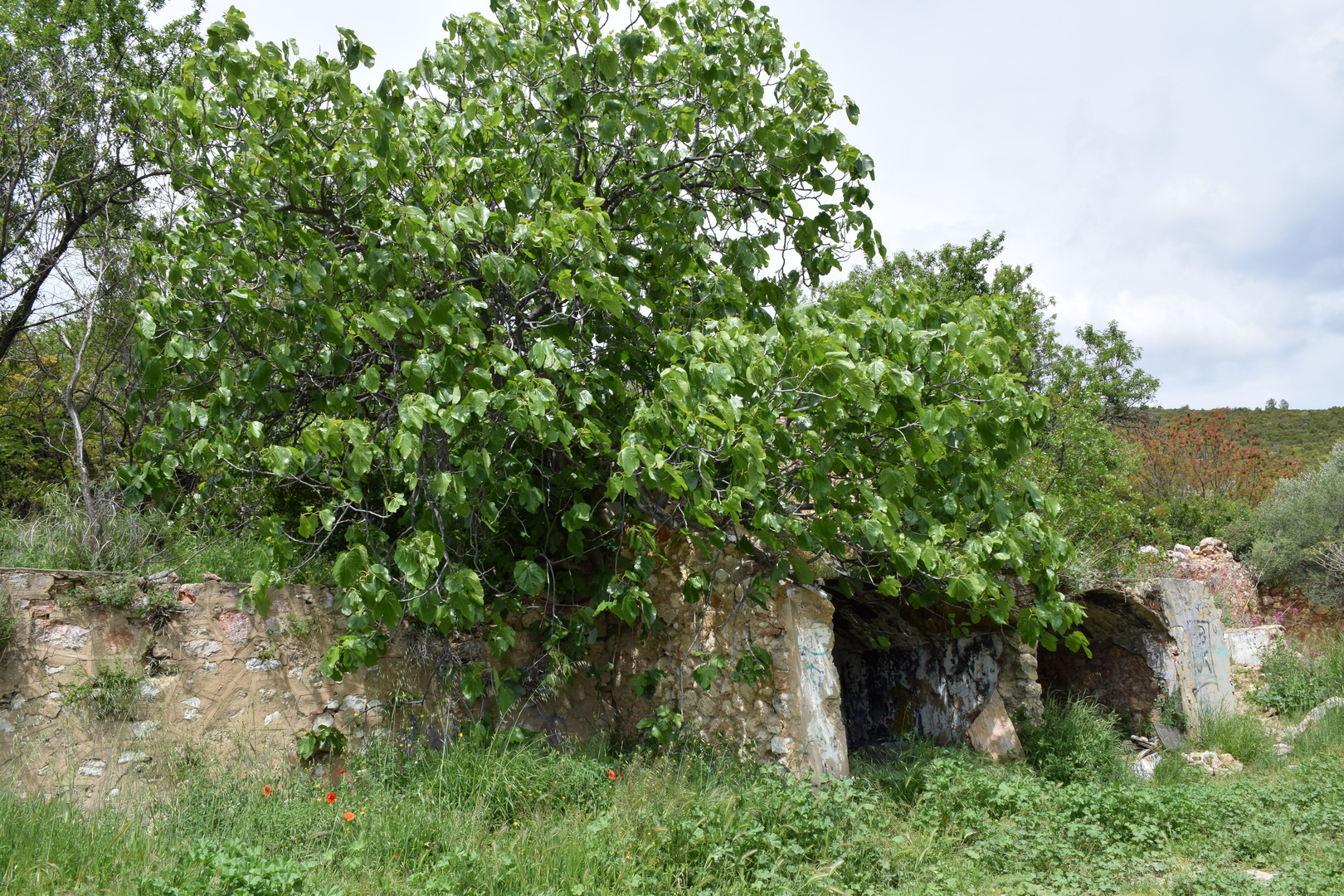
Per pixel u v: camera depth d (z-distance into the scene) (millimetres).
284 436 7090
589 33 6848
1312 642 14297
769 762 6934
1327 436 45062
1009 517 6348
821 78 7500
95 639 5629
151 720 5730
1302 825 6344
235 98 6098
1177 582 11055
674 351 6047
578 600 8023
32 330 11172
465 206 5809
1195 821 6395
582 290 5586
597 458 6996
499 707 6887
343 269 5789
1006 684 9750
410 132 6199
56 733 5363
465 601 5477
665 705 7535
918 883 4977
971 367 6164
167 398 8242
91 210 11039
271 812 5348
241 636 6215
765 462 5758
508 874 4461
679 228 7477
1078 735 8875
